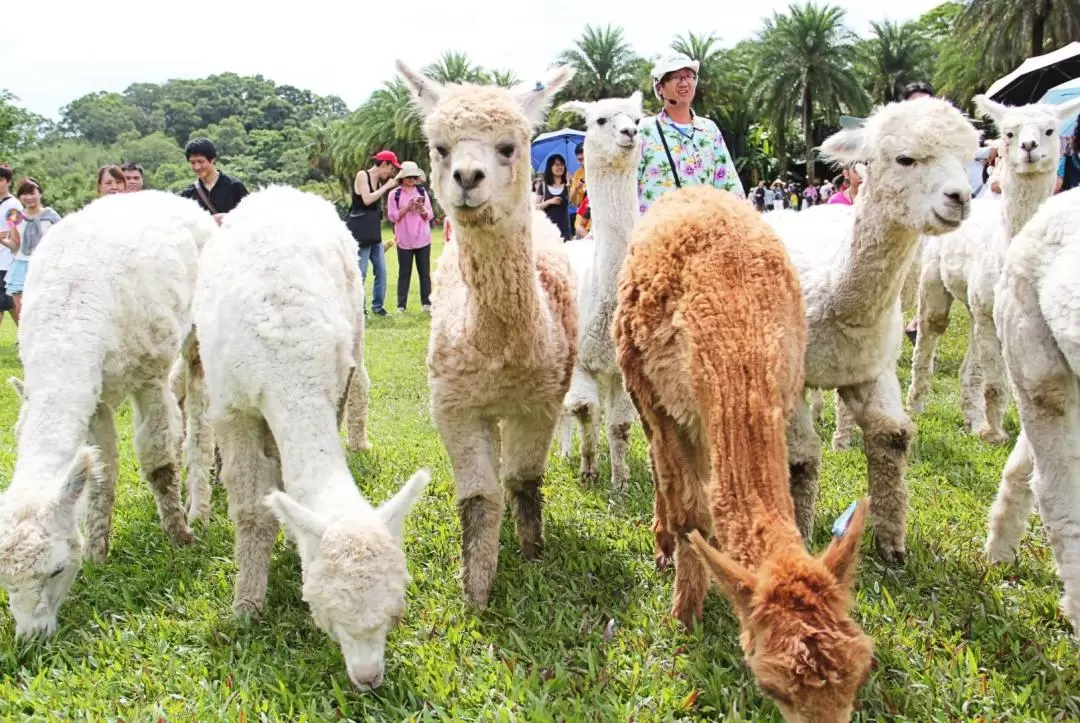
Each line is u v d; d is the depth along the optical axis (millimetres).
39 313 4523
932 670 3398
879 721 3104
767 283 3291
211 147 8180
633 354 3748
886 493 4301
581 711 3242
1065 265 3307
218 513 5582
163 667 3727
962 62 42031
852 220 4102
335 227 5180
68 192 61875
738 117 61875
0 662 3799
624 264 3934
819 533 4820
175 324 5016
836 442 6418
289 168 103062
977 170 8820
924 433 6641
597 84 62562
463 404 4086
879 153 3859
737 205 3736
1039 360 3498
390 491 5664
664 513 4324
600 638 3781
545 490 5703
